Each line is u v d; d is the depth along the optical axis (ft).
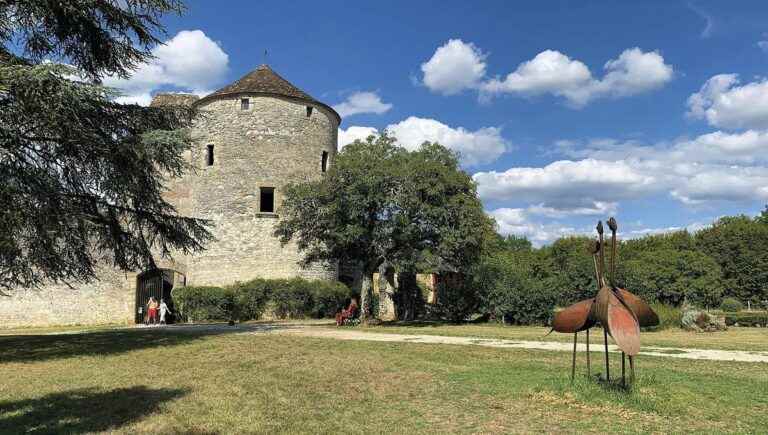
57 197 40.34
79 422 21.74
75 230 43.34
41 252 42.32
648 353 39.73
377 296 101.55
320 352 40.75
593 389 25.36
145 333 59.11
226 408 23.98
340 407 24.18
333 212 65.57
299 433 20.42
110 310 93.81
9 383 29.91
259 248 99.86
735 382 28.12
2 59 41.73
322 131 107.55
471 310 77.05
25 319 90.74
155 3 46.70
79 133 41.47
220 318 90.12
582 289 67.77
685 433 19.97
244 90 102.27
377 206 66.23
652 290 70.38
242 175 100.99
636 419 21.74
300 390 27.61
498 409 23.62
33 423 21.63
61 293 92.43
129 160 45.27
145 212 52.47
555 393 25.39
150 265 55.47
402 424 21.59
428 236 69.15
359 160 65.92
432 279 104.99
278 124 102.73
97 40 46.39
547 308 68.74
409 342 47.37
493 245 108.58
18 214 37.81
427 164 66.44
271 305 94.63
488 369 32.99
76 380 30.58
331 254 71.56
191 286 93.50
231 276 99.09
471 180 69.72
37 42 46.42
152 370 33.76
